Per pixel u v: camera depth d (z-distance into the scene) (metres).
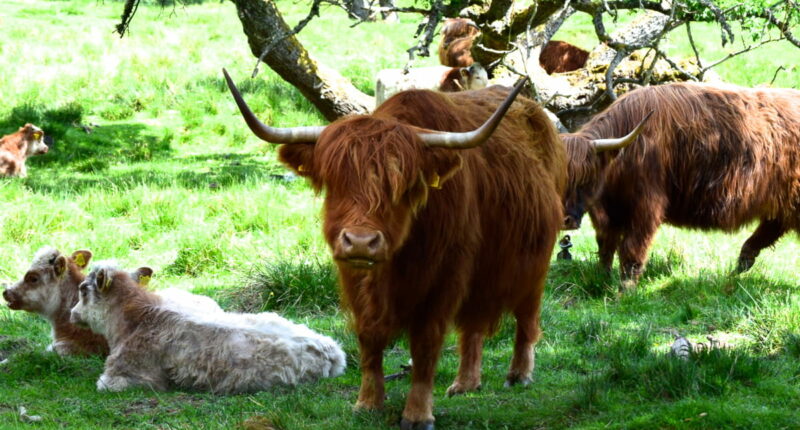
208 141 21.25
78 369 7.84
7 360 8.07
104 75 25.22
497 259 6.41
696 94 10.27
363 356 6.25
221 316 7.81
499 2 15.88
